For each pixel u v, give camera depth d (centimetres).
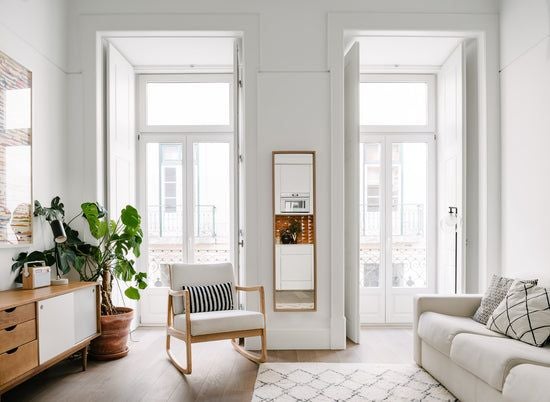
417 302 363
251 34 428
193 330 344
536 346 272
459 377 293
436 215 533
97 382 332
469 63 464
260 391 311
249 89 427
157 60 503
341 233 424
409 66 523
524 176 383
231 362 378
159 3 427
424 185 538
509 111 408
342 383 326
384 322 529
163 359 388
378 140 537
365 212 536
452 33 434
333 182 425
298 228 425
